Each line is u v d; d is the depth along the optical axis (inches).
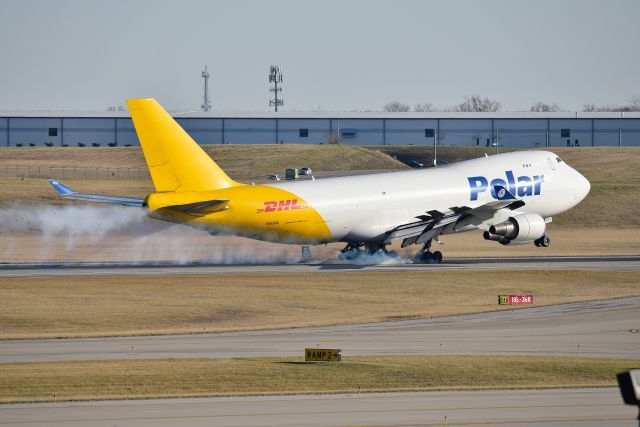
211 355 5615.2
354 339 6190.9
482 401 4473.4
